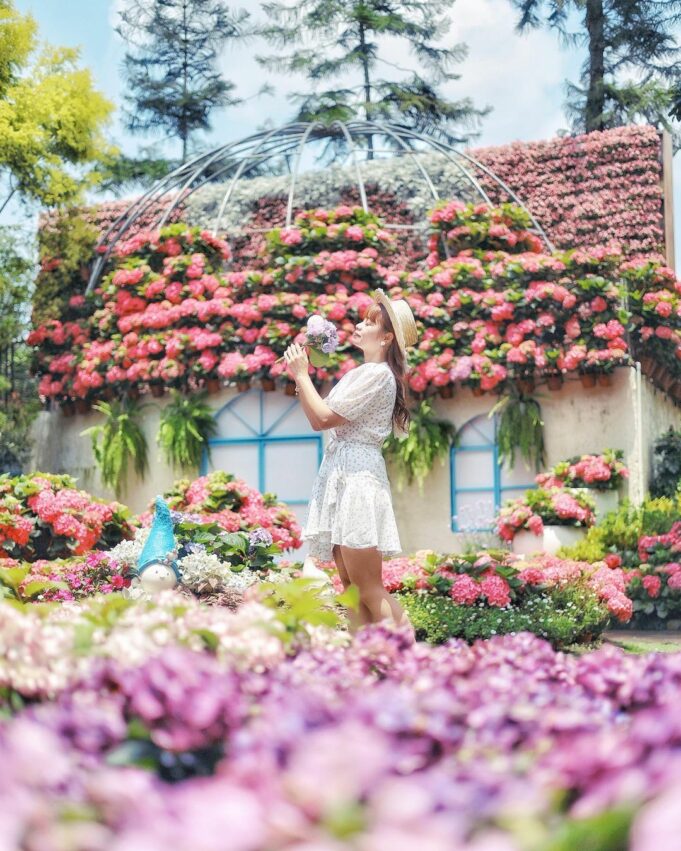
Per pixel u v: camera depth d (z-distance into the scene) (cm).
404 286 1219
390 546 420
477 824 106
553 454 1161
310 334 454
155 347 1227
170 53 2470
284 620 225
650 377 1247
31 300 1357
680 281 1213
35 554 780
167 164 2439
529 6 2080
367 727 134
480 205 1245
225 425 1245
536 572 795
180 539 677
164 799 107
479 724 147
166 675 152
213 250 1294
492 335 1156
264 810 99
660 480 1213
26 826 102
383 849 92
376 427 430
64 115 1381
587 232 1341
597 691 188
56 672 180
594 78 2083
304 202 1402
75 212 1392
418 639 726
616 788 105
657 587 969
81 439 1310
